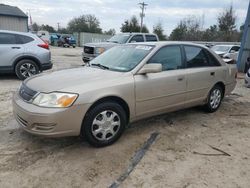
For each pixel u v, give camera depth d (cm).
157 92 416
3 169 309
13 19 2670
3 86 743
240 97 712
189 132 438
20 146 366
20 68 831
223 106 606
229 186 291
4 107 537
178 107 463
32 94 344
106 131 368
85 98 337
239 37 4316
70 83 349
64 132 332
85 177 299
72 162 329
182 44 474
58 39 4269
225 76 549
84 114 340
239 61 1289
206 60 515
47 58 877
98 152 357
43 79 375
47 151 355
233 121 502
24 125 344
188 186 289
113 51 482
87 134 351
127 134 419
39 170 310
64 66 1284
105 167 321
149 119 492
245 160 350
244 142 407
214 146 388
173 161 340
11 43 816
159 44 441
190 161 342
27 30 2789
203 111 551
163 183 293
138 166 325
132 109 391
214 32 4631
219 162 342
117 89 365
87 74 389
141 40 1247
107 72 397
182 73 451
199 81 485
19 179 292
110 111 367
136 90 387
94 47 1151
